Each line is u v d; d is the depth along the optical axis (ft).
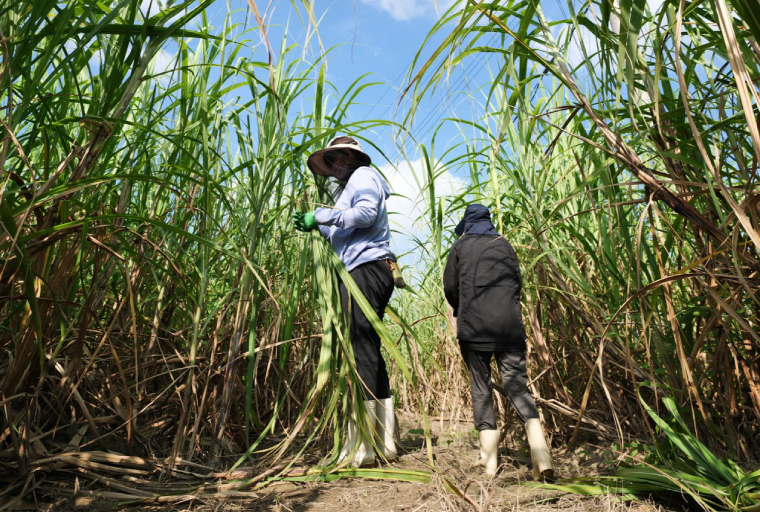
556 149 10.42
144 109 8.14
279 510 6.50
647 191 5.79
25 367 5.91
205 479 7.48
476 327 8.89
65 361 7.36
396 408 15.76
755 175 4.56
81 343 6.38
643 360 9.31
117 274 7.97
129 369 7.97
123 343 8.14
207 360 8.65
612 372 9.66
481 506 6.07
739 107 5.59
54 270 6.23
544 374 10.09
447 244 12.39
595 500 6.55
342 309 8.97
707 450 6.48
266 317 9.60
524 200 10.09
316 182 9.77
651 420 8.83
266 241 9.39
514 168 10.10
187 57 8.35
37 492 6.29
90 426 7.10
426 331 15.30
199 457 8.25
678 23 3.93
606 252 8.52
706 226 4.83
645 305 7.79
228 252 6.55
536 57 5.64
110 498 6.41
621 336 8.57
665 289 6.30
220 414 8.20
